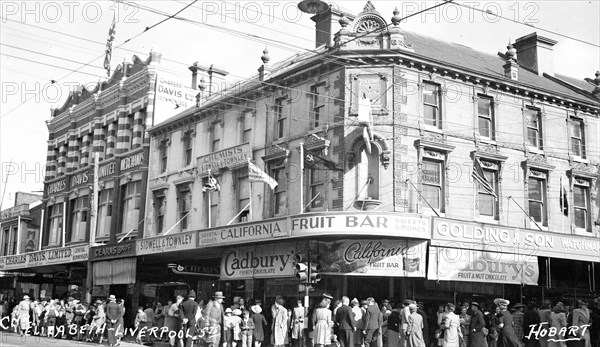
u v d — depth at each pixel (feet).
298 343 65.77
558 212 87.71
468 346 53.88
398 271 69.21
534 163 86.22
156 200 110.11
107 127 127.65
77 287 123.54
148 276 101.35
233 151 92.84
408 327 55.88
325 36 92.73
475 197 80.33
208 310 62.08
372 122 74.74
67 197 135.03
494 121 84.38
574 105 92.89
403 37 79.10
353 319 57.72
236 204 91.71
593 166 93.15
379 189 74.43
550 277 83.30
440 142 78.48
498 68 93.56
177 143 107.24
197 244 80.48
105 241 118.73
